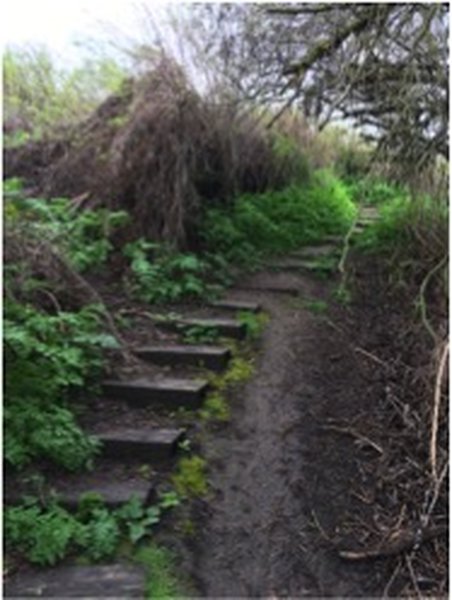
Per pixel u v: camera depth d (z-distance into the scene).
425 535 3.68
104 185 6.78
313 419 4.59
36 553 3.28
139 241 6.30
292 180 8.74
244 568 3.48
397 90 5.83
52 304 4.93
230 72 6.63
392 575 3.53
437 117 5.75
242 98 6.79
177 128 6.59
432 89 5.59
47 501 3.58
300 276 6.89
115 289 5.99
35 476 3.66
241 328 5.43
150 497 3.71
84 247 6.14
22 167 7.84
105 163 6.89
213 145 7.06
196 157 6.86
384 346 5.52
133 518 3.54
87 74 8.19
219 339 5.38
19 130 8.41
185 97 6.66
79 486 3.72
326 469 4.15
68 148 7.64
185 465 4.01
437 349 4.61
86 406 4.40
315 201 8.38
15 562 3.29
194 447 4.18
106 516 3.50
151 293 5.90
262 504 3.87
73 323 4.61
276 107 8.15
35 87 8.59
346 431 4.45
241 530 3.68
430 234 6.57
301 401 4.77
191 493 3.84
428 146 6.00
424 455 4.19
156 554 3.42
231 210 7.46
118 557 3.38
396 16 5.39
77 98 8.16
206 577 3.39
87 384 4.53
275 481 4.03
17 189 6.27
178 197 6.50
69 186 7.04
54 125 8.19
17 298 4.77
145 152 6.55
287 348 5.44
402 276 6.55
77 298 5.09
